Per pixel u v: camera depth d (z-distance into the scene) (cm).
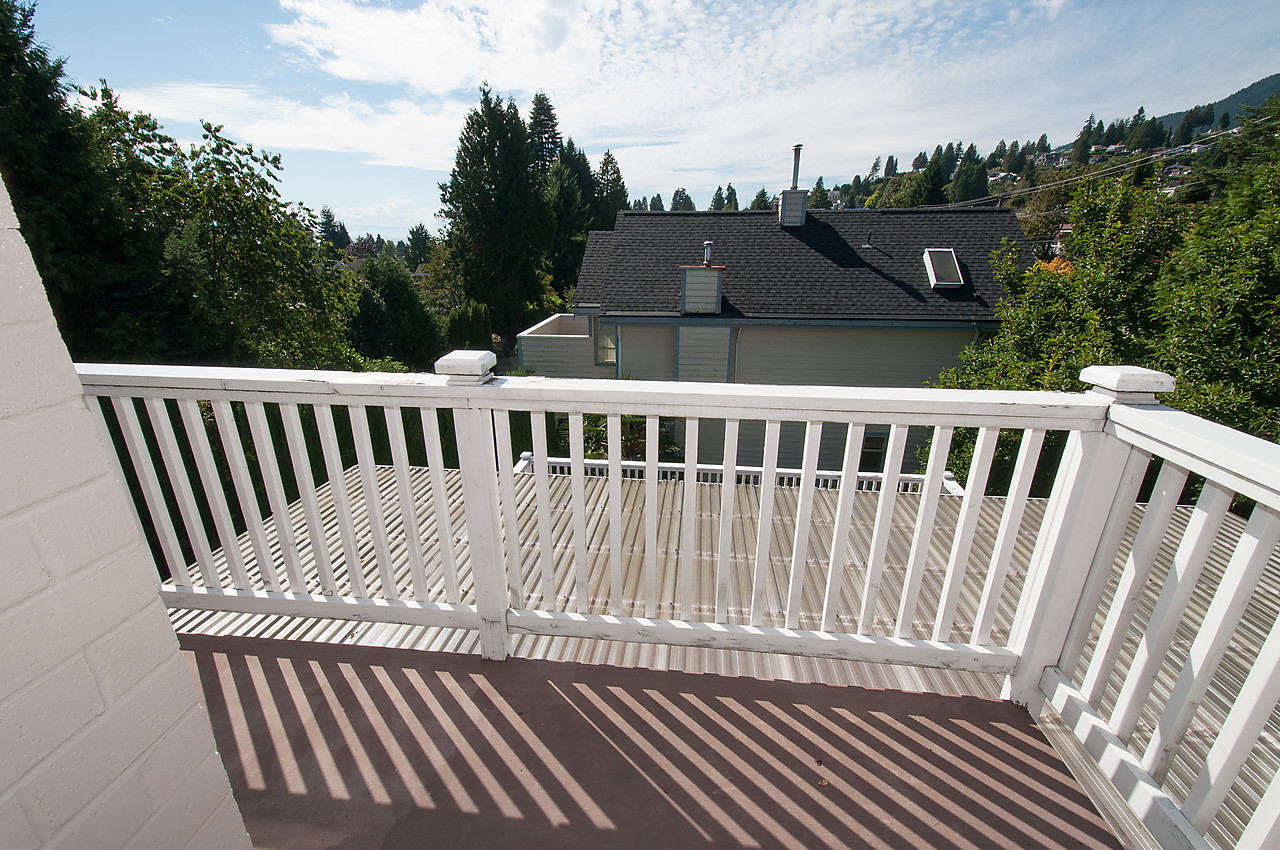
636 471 547
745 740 142
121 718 81
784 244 1199
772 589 226
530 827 122
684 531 151
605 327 1298
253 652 171
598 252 1509
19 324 66
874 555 146
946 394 127
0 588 66
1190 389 572
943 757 137
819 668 165
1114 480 125
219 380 147
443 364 135
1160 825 113
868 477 366
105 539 77
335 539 249
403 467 152
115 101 967
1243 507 464
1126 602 124
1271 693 94
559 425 1005
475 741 142
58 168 785
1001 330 855
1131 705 123
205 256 984
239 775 134
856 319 990
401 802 128
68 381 71
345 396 144
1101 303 752
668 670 164
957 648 151
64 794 75
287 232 1173
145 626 83
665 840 120
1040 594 140
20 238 65
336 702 154
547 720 148
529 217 2877
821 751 139
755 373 1065
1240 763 100
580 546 156
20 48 743
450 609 166
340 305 1334
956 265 1072
